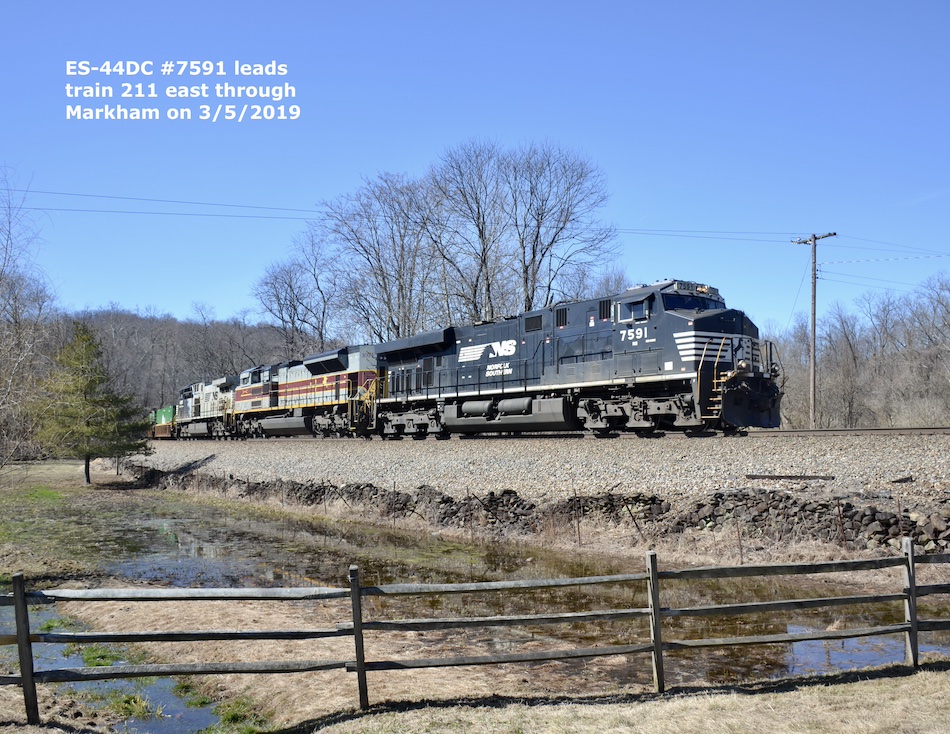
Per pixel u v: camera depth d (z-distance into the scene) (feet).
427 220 156.35
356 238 166.81
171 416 201.36
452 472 74.69
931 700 21.83
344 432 118.21
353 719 23.12
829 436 59.26
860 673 25.52
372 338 177.17
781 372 74.18
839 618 36.06
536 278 145.28
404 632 35.47
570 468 65.72
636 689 25.75
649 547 51.31
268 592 23.67
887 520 43.34
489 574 49.47
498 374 89.15
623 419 75.61
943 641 32.40
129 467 140.87
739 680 27.66
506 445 77.61
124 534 72.49
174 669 23.39
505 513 62.18
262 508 88.53
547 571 49.11
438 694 25.31
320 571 52.47
